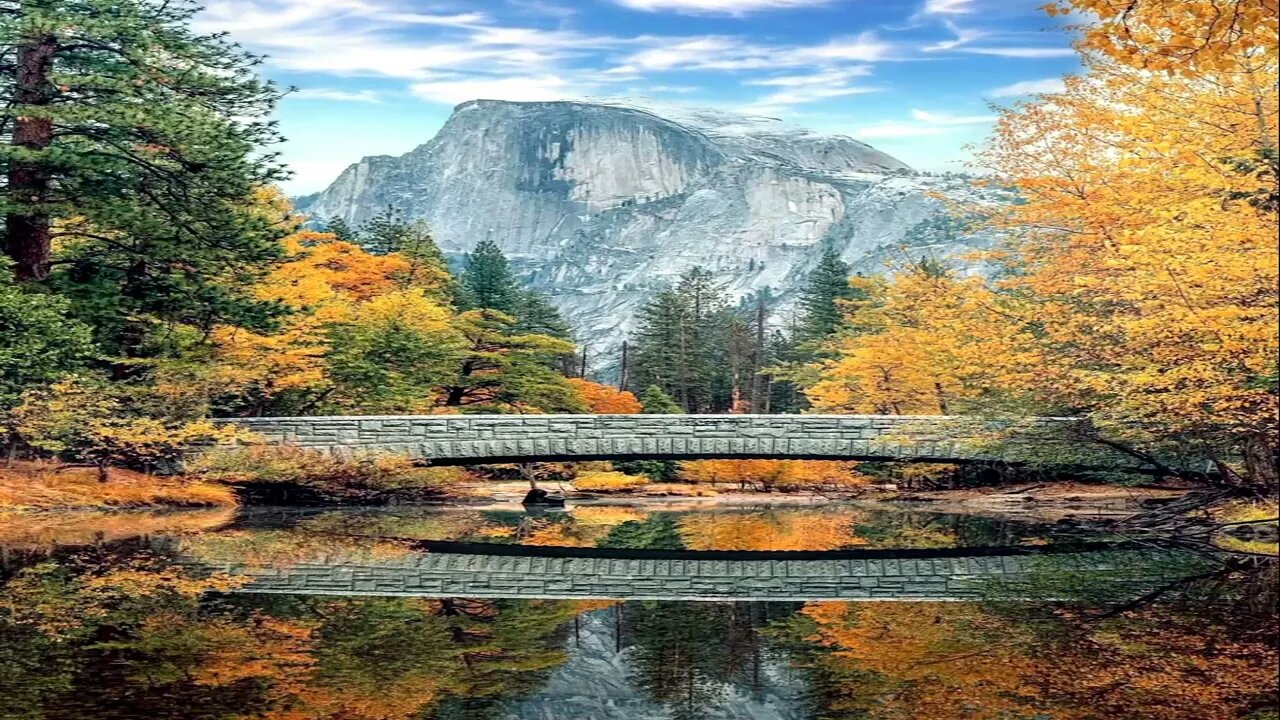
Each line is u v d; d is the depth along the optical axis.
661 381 87.62
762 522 29.27
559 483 42.31
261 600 14.44
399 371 41.41
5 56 26.67
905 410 41.31
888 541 24.17
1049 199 27.45
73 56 26.84
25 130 26.36
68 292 27.30
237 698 9.54
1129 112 24.45
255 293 33.03
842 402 43.12
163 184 27.62
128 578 15.91
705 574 18.80
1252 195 18.09
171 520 24.28
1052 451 28.75
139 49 26.41
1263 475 22.03
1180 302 18.12
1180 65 9.22
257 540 21.38
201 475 28.52
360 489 31.39
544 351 49.94
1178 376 18.36
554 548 22.69
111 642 11.62
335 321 38.09
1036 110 26.89
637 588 16.95
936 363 34.47
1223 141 19.25
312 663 10.93
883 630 13.12
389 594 15.37
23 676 10.16
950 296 31.03
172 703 9.34
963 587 16.73
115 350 29.58
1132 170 24.34
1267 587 15.95
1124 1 9.05
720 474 41.84
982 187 29.11
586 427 32.72
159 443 28.17
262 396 35.12
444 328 42.22
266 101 28.36
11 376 24.83
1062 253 28.33
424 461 31.59
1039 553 21.08
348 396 38.78
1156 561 19.20
